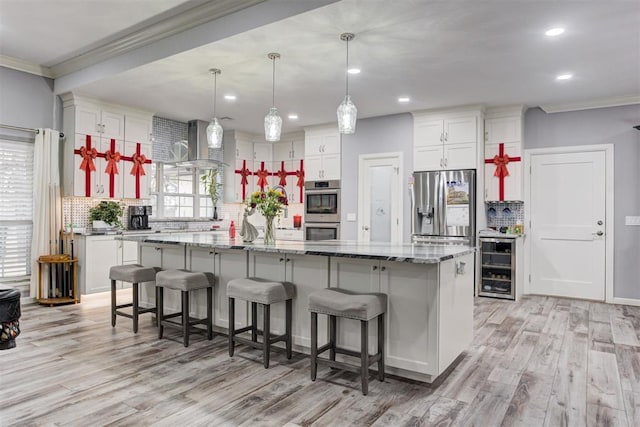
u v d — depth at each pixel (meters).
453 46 3.61
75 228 5.30
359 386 2.71
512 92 4.95
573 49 3.67
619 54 3.78
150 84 4.73
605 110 5.25
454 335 2.96
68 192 5.20
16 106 4.86
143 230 5.89
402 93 5.02
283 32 3.33
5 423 2.20
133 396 2.54
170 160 6.60
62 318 4.32
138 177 5.82
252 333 3.38
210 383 2.74
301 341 3.24
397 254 2.73
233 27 3.41
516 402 2.49
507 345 3.53
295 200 7.57
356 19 3.11
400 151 6.10
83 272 5.05
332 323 2.99
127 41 4.16
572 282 5.46
